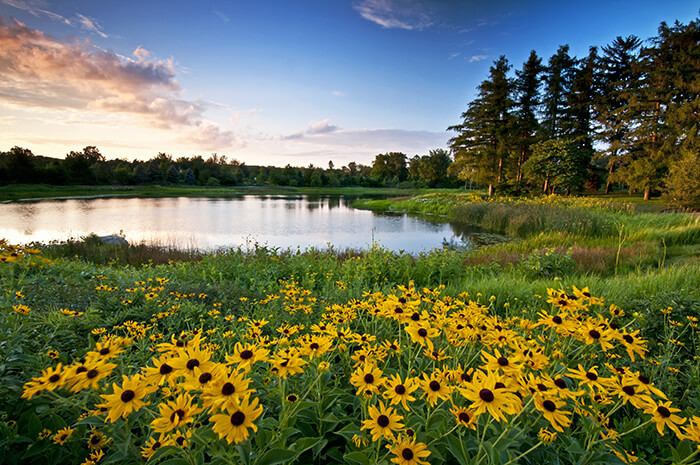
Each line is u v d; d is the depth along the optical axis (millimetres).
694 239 10906
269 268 7078
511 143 39594
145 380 1162
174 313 3465
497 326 2014
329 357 2025
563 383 1312
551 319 1873
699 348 2936
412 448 1184
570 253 8148
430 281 7402
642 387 1368
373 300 2740
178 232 17719
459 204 28062
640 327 3445
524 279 6531
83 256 9586
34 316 2689
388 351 2027
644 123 31219
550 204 21344
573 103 40688
